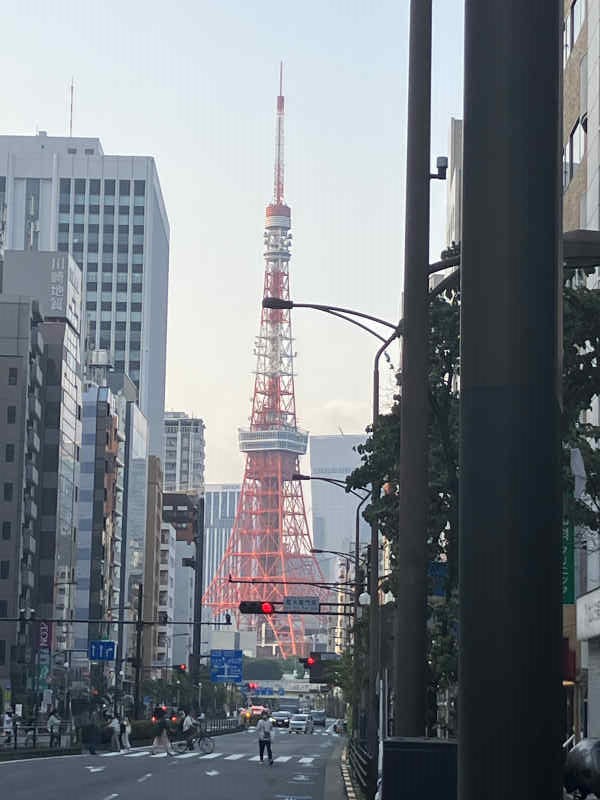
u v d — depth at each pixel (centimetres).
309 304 2731
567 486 2455
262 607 7044
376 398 4081
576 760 1725
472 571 593
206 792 3934
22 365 13862
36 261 15750
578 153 4919
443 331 2484
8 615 13425
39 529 14812
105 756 6731
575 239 1297
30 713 12500
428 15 1798
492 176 605
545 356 596
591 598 4116
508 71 608
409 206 1797
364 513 2914
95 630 17138
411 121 1797
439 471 2525
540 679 580
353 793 3862
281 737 13462
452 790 1266
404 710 1722
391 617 4894
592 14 4634
